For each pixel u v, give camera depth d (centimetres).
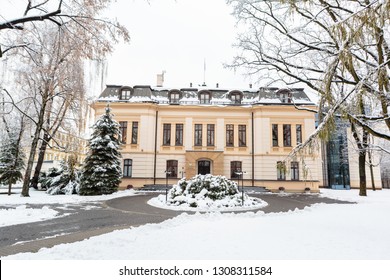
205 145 2770
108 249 529
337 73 580
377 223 842
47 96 1864
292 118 2730
